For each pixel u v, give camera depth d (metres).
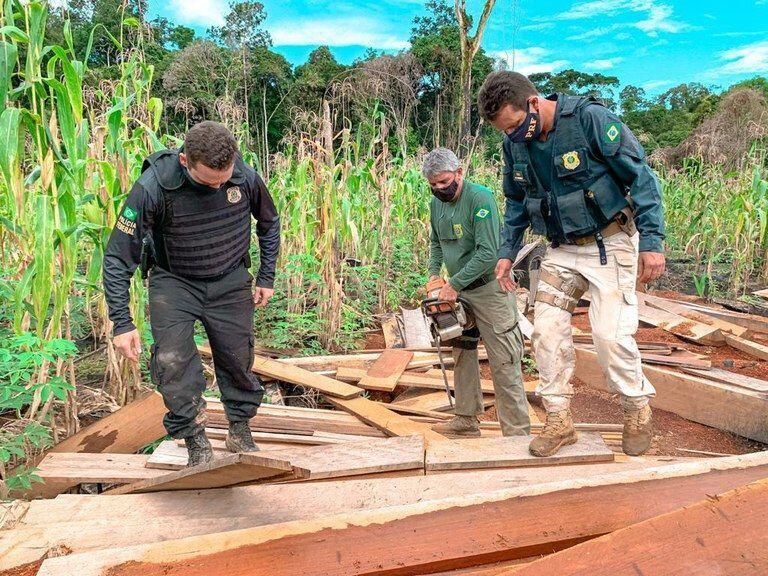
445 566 1.75
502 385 3.41
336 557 1.74
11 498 2.72
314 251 5.95
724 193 9.91
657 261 2.40
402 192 7.40
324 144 6.01
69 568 1.69
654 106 47.22
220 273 2.52
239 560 1.73
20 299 2.95
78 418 3.62
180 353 2.46
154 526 2.11
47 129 3.01
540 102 2.47
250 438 2.85
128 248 2.36
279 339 5.19
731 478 2.11
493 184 9.73
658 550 1.61
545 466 2.68
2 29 2.81
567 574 1.55
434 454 2.74
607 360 2.65
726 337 5.79
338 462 2.64
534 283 4.03
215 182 2.30
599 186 2.49
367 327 6.29
